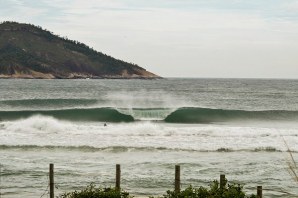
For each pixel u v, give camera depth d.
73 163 24.22
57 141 29.83
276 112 49.75
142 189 19.52
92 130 33.72
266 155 26.78
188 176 21.75
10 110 47.72
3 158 25.23
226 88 142.25
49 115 47.31
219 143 29.64
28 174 21.83
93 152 27.12
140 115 48.03
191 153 27.08
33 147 28.12
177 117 48.47
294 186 20.34
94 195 15.02
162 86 159.62
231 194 14.21
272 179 21.47
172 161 24.88
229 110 49.19
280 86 170.50
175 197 14.53
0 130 33.94
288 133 33.22
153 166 23.67
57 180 20.86
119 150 27.66
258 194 15.05
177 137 31.53
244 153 27.28
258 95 96.94
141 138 31.08
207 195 14.27
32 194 18.73
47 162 24.38
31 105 57.78
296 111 49.84
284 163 24.61
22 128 34.38
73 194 15.73
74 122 44.00
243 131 33.38
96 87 141.00
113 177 21.47
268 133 32.81
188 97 85.44
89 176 21.59
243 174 22.31
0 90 112.38
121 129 33.56
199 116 48.62
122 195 15.20
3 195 18.53
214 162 24.78
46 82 195.88
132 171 22.59
